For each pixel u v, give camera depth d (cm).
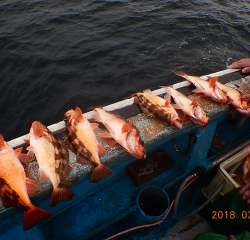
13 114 621
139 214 266
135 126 254
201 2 1343
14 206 173
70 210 279
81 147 215
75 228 261
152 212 308
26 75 742
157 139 244
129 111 277
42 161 197
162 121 260
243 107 292
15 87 696
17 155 204
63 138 236
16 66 776
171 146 331
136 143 214
